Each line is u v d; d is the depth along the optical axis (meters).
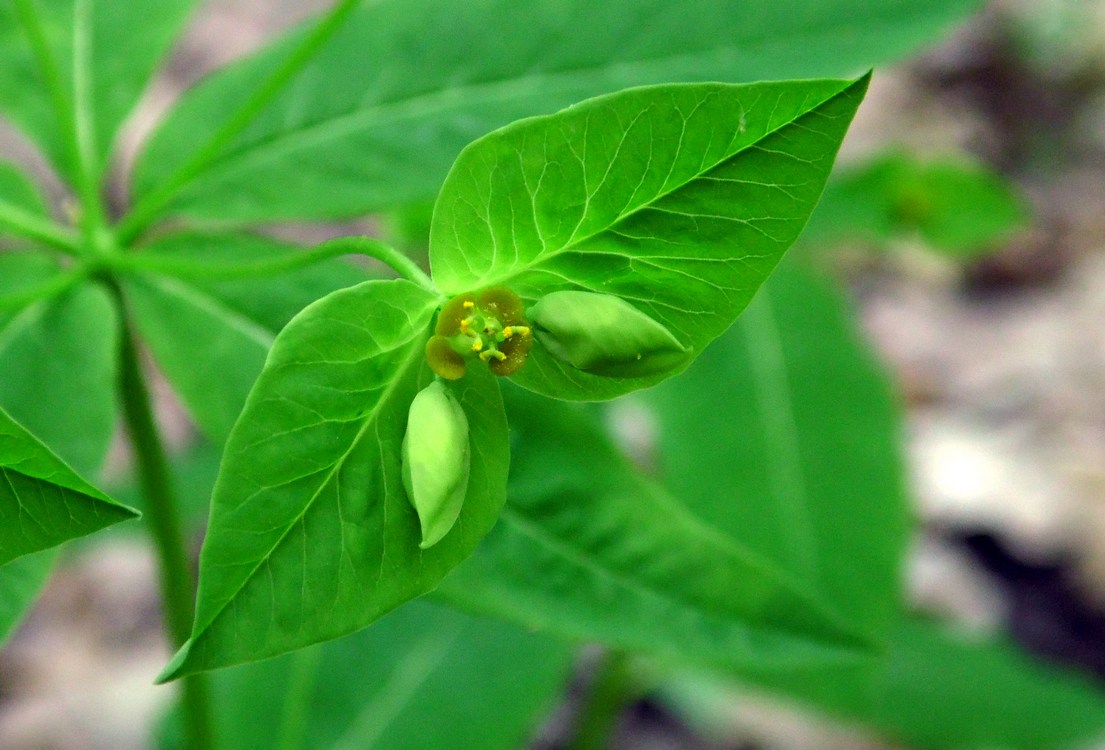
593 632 0.19
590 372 0.17
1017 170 0.68
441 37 0.21
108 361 0.20
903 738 0.28
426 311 0.17
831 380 0.26
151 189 0.21
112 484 0.34
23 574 0.18
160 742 0.29
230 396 0.20
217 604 0.16
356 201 0.21
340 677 0.27
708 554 0.19
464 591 0.19
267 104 0.21
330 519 0.16
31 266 0.20
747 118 0.16
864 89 0.16
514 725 0.26
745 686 0.29
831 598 0.25
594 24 0.21
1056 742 0.29
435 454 0.16
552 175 0.16
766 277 0.16
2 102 0.21
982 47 0.76
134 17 0.21
